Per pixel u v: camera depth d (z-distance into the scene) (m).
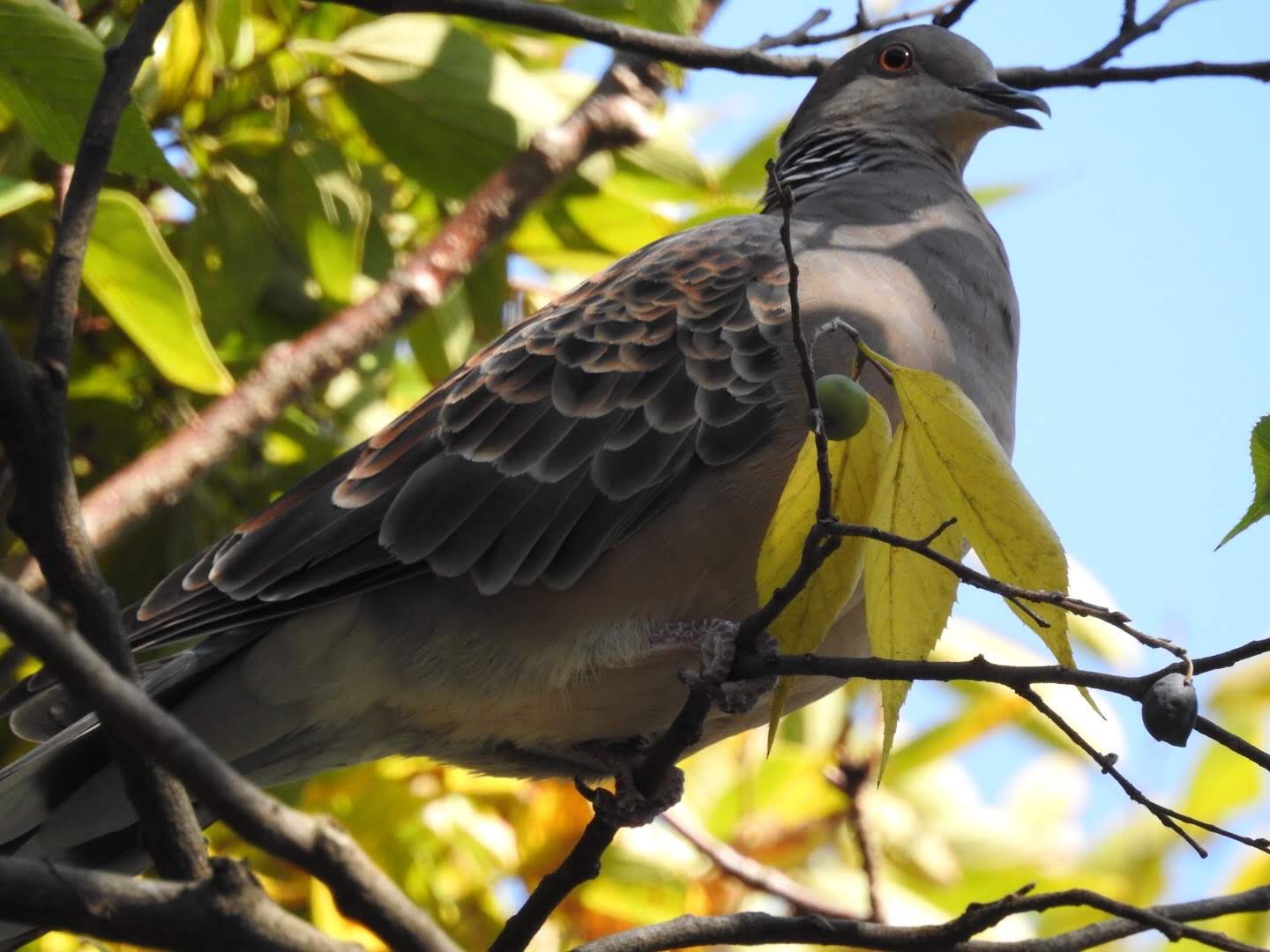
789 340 8.05
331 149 9.26
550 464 7.86
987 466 5.52
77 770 7.30
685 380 8.01
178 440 8.53
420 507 7.80
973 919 6.27
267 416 8.70
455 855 9.52
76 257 5.86
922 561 5.71
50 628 4.19
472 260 9.23
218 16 9.01
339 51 9.17
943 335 8.45
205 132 9.27
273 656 7.89
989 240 9.43
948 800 11.45
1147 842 11.68
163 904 4.55
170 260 8.05
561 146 9.44
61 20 6.79
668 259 8.42
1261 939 10.85
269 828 4.38
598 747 8.62
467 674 7.90
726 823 10.70
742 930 6.51
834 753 10.16
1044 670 5.28
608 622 7.80
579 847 6.57
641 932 6.49
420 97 9.20
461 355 9.84
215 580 7.74
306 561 7.75
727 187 10.91
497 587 7.69
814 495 5.83
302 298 9.88
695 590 7.85
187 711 7.96
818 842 10.56
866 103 10.84
